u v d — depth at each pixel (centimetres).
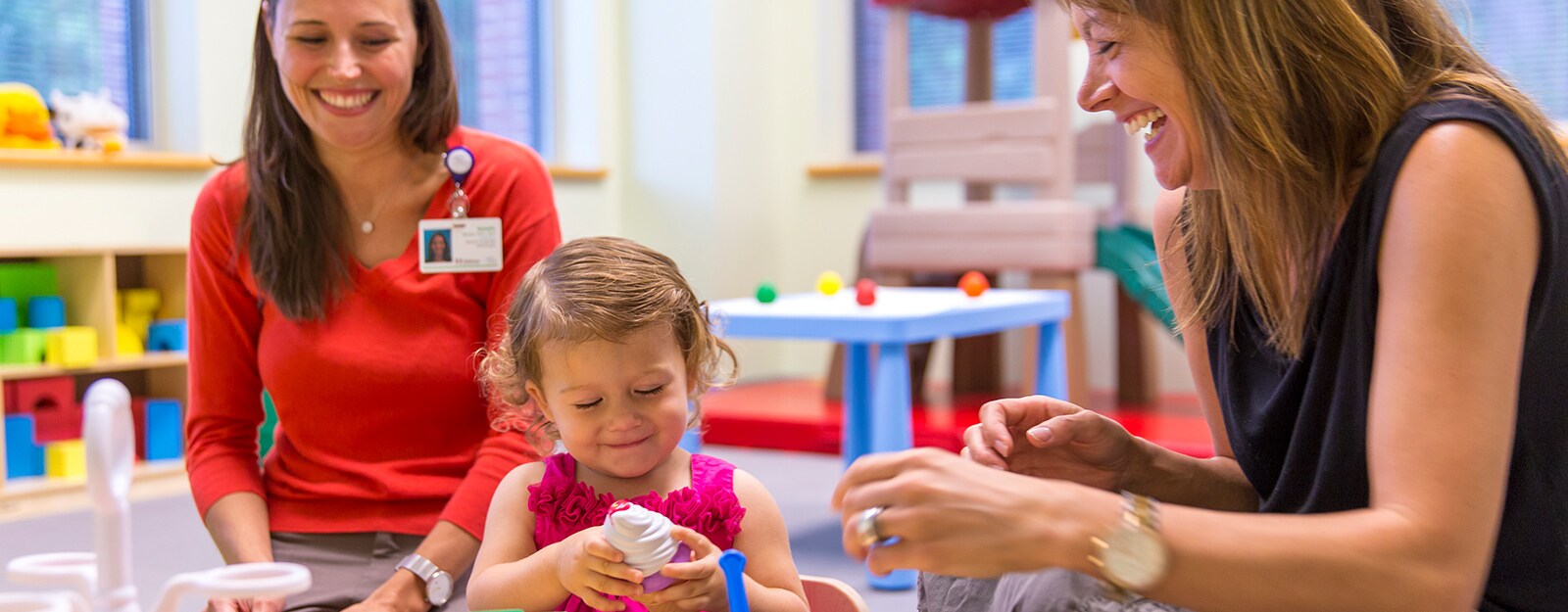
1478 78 98
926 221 412
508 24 511
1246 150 100
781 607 118
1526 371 98
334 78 149
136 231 364
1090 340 482
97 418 90
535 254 161
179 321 372
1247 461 116
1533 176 92
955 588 119
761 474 362
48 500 330
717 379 144
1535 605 104
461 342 160
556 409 127
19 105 342
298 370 157
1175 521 85
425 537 155
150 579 258
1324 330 103
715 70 500
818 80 530
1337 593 84
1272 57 99
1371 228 97
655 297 127
